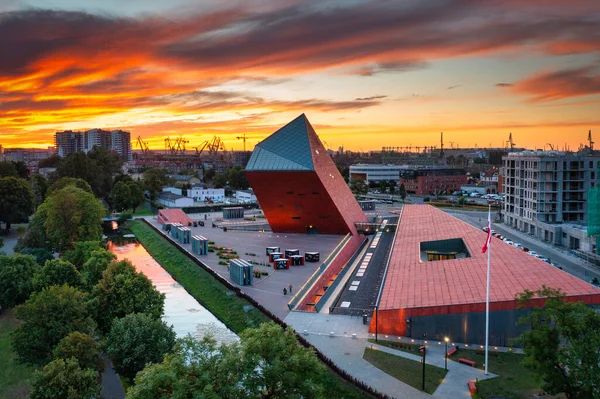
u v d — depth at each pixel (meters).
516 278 71.56
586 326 46.25
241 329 79.56
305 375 43.97
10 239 149.88
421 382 56.12
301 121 133.38
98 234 131.50
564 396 51.88
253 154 132.75
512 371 58.34
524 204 154.38
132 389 41.47
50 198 128.25
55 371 49.25
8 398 58.84
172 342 60.88
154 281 113.50
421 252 103.88
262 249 132.88
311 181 129.88
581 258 116.38
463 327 66.81
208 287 100.94
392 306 69.75
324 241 142.75
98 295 72.12
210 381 40.88
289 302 85.81
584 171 142.12
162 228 173.88
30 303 63.00
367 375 57.91
